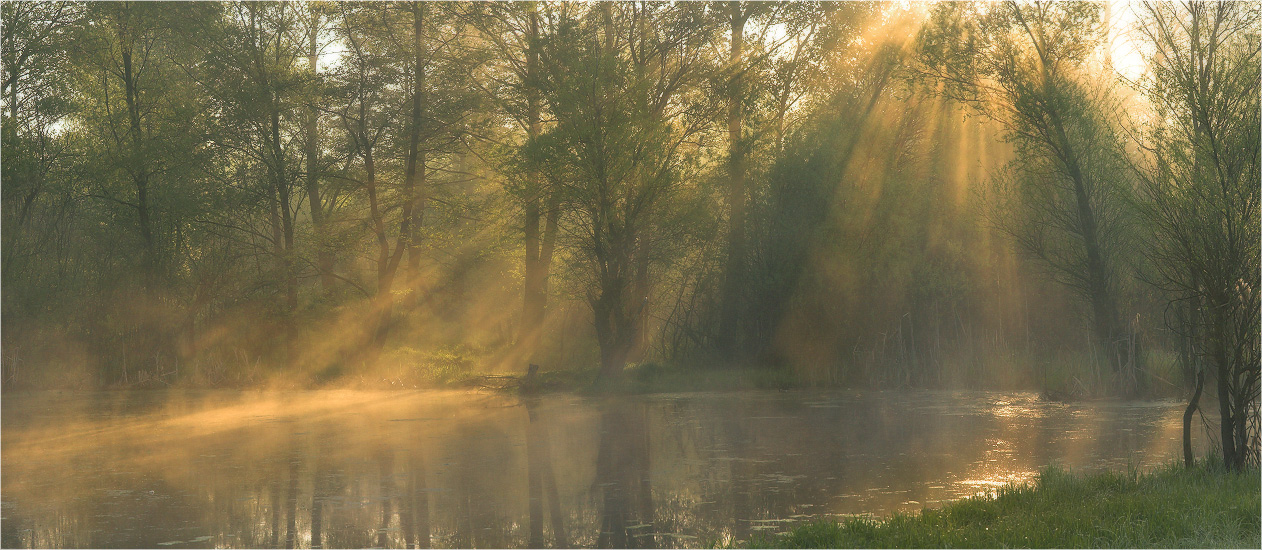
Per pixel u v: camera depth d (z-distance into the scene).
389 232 31.05
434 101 28.56
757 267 26.75
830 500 10.08
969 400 20.53
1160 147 10.63
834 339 26.08
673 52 28.81
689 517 9.48
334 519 9.65
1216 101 10.08
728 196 27.91
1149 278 19.48
